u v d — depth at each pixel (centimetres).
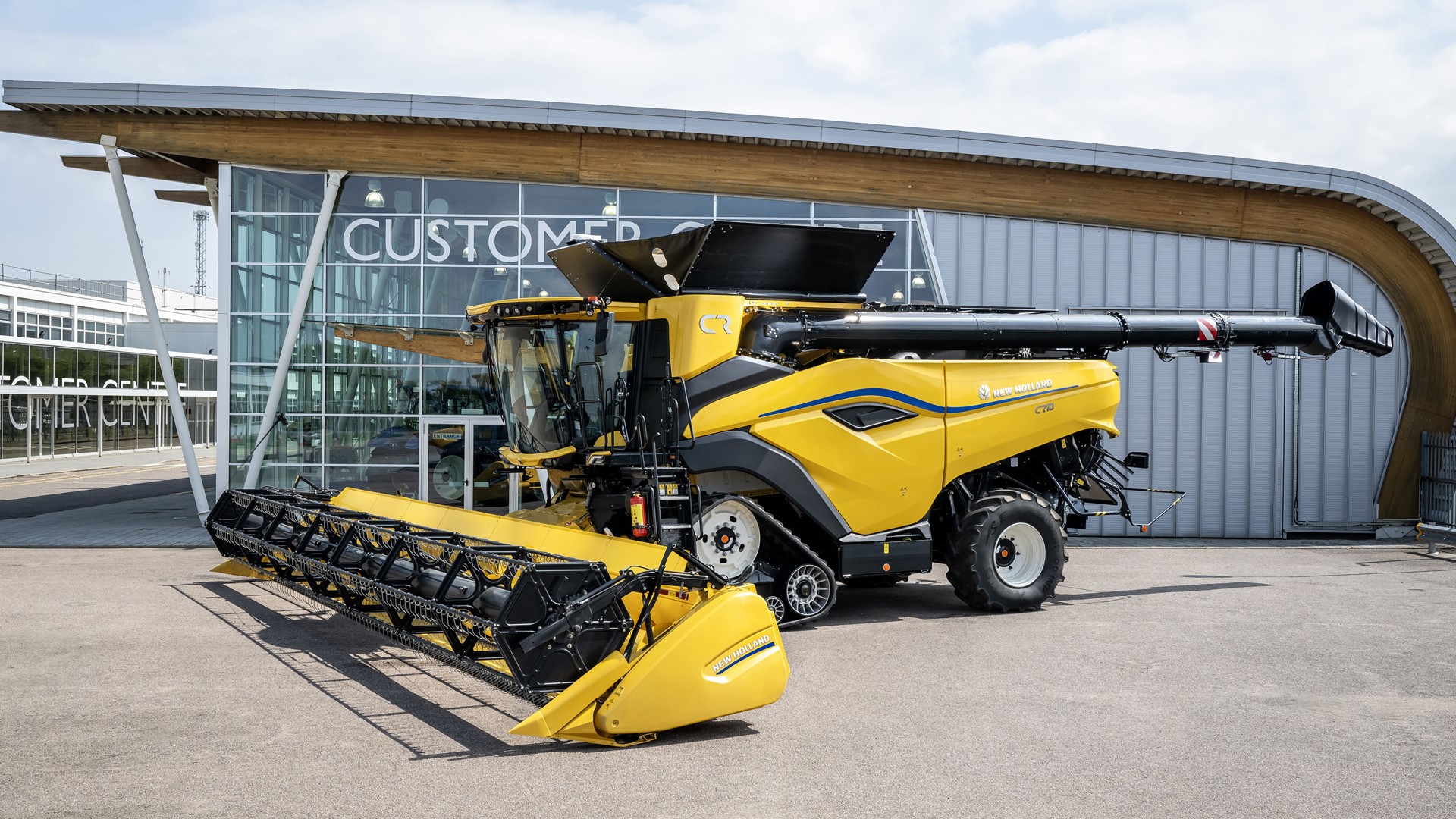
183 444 1700
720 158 1673
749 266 1002
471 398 1702
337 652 840
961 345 1102
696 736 633
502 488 1700
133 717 654
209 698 700
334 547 922
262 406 1695
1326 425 1759
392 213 1702
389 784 537
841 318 1034
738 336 971
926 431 1050
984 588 1053
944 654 873
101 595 1091
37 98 1584
